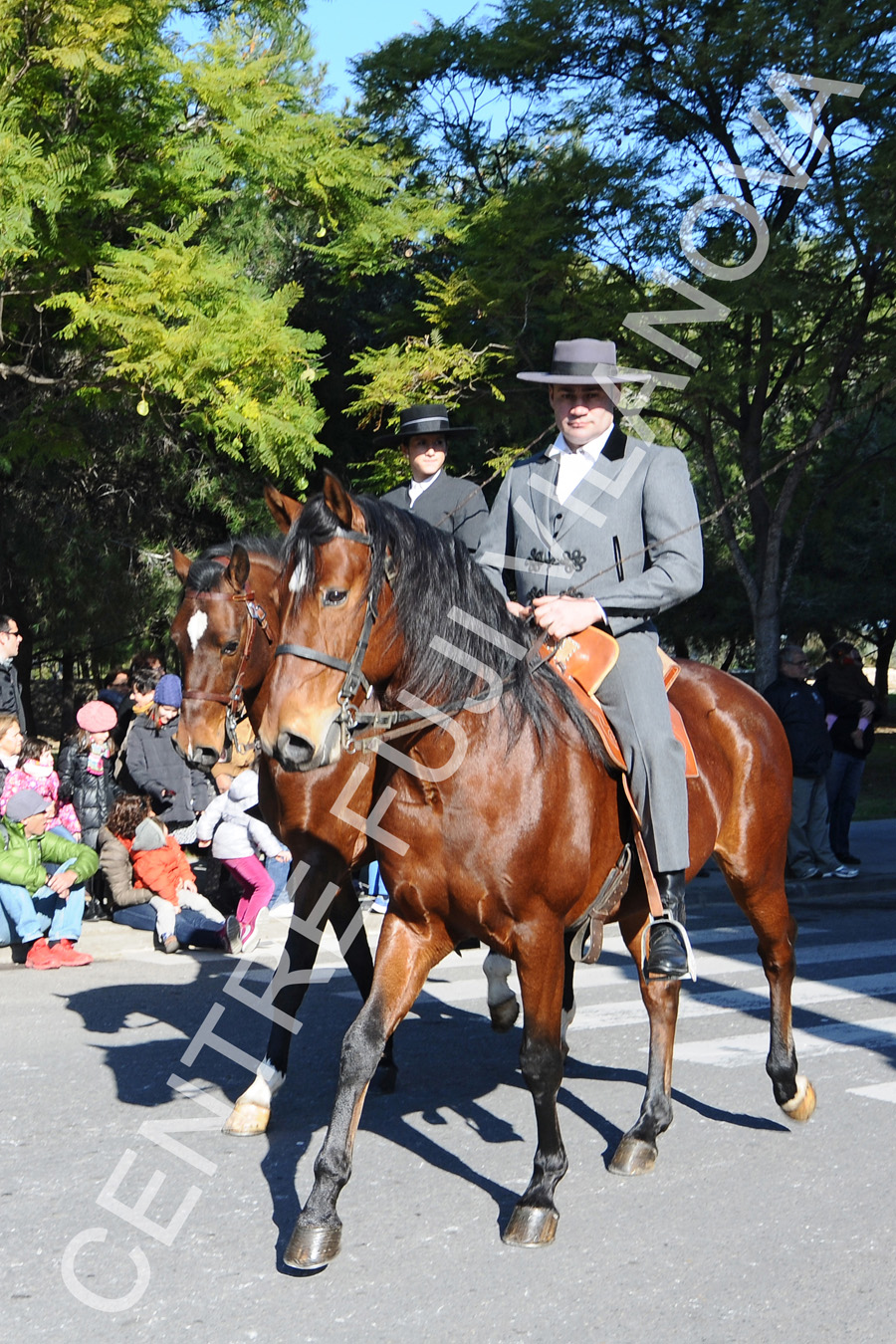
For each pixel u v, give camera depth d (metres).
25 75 9.38
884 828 15.39
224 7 12.02
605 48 12.59
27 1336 3.31
